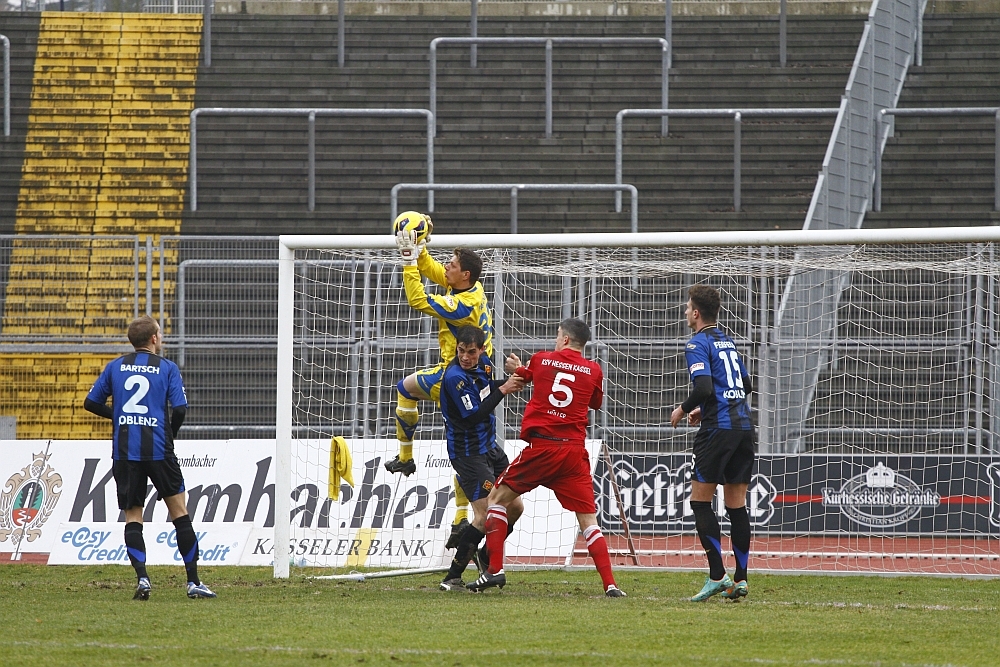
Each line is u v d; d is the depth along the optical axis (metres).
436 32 75.44
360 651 18.50
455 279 27.67
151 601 24.88
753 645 19.23
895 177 61.47
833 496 36.72
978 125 64.56
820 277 44.47
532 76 71.06
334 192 62.19
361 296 46.22
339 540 34.16
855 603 25.70
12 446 36.81
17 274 47.59
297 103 69.62
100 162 64.75
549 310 46.25
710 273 38.22
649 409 43.34
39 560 35.19
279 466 29.98
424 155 64.25
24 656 18.00
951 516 36.22
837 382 44.03
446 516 33.94
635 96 68.81
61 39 72.94
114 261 47.78
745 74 70.44
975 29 72.94
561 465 25.47
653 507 37.72
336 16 77.31
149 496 35.66
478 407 26.28
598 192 60.62
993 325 41.62
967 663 17.80
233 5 79.44
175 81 70.25
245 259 46.72
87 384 48.28
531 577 31.41
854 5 78.50
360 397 44.75
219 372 46.16
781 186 60.91
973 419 43.00
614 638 19.78
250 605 24.08
